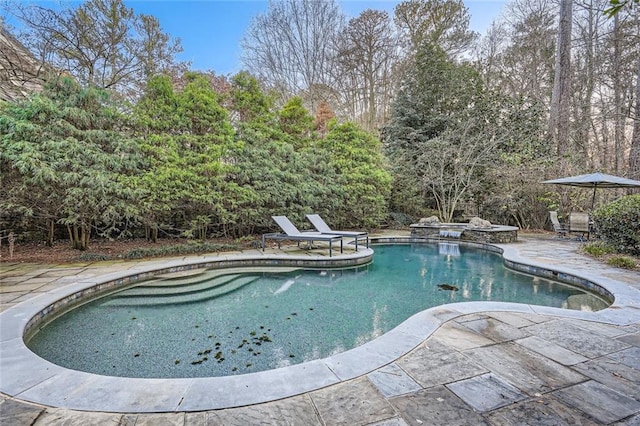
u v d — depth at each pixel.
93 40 10.76
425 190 14.34
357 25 17.45
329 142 11.81
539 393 2.07
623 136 12.26
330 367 2.42
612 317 3.42
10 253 6.77
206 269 6.56
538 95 15.48
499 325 3.22
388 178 11.79
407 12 16.75
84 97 6.90
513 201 12.62
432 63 14.91
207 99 8.18
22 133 6.06
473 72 14.73
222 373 2.81
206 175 7.85
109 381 2.23
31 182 6.08
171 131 7.96
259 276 6.28
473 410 1.89
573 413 1.86
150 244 8.27
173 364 2.96
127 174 7.20
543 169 11.86
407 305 4.65
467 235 10.27
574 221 9.62
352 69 18.20
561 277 5.62
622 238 6.82
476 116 14.24
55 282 4.88
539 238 10.52
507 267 6.94
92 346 3.34
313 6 17.45
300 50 17.80
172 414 1.89
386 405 1.96
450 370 2.37
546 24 15.16
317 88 18.20
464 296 5.06
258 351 3.23
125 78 11.85
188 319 4.11
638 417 1.82
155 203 7.30
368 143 12.44
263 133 9.86
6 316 3.48
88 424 1.79
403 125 15.27
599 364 2.45
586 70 13.10
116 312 4.34
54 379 2.26
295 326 3.89
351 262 7.04
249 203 8.73
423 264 7.46
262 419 1.84
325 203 10.55
